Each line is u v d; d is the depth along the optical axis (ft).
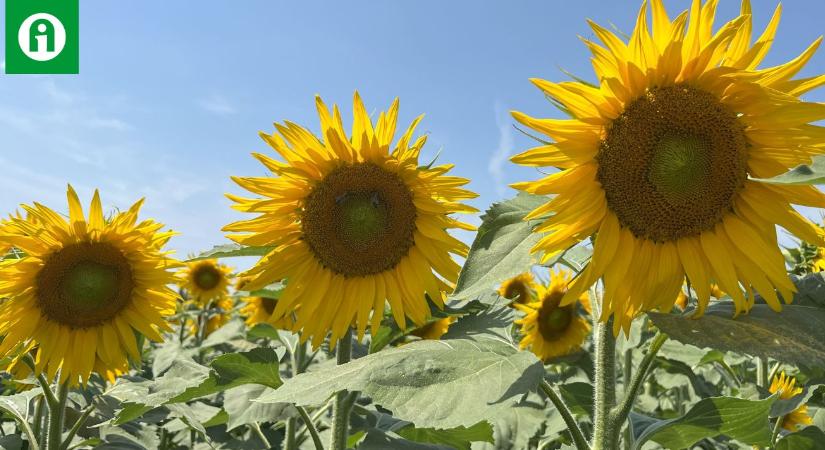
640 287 9.83
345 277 14.23
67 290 17.30
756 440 10.28
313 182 13.55
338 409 13.60
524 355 9.39
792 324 9.36
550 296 25.70
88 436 18.66
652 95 9.38
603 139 9.51
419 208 13.79
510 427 19.60
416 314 13.97
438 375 8.84
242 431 25.70
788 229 9.61
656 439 10.99
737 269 9.84
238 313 39.09
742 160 9.56
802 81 8.97
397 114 13.39
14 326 17.11
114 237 17.54
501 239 9.43
